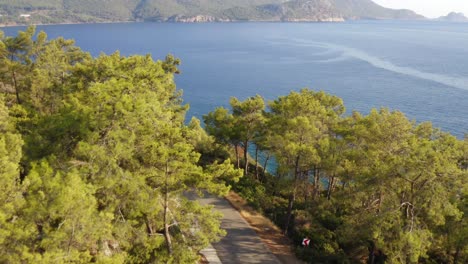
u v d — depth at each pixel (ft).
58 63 103.55
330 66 489.67
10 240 40.01
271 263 79.56
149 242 61.41
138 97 66.23
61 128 61.57
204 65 509.76
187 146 57.93
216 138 132.77
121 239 58.59
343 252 91.40
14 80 98.94
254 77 419.95
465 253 87.71
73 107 69.05
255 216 102.53
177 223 62.85
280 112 117.29
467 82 362.53
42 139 62.59
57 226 44.34
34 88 91.81
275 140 93.04
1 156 47.57
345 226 83.20
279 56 599.57
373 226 70.44
